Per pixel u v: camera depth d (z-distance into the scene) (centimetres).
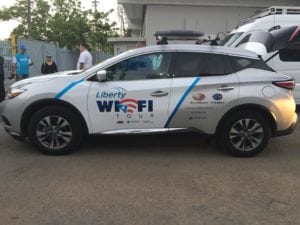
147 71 383
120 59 383
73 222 252
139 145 428
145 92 376
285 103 388
